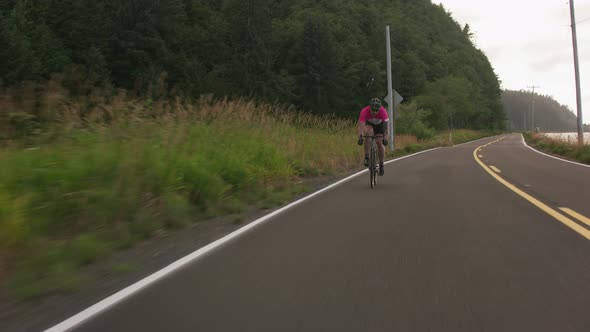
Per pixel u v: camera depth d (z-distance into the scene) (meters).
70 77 7.99
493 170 14.80
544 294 3.64
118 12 52.78
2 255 4.69
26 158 6.05
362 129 10.70
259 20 67.25
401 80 92.00
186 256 5.10
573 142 25.67
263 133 13.45
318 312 3.35
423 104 70.25
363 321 3.17
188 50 67.38
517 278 4.05
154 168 7.28
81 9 54.22
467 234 5.79
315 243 5.52
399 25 107.06
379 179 12.76
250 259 4.89
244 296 3.74
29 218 5.19
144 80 46.06
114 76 51.50
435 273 4.23
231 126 12.07
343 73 82.62
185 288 3.99
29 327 3.25
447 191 9.91
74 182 5.93
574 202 8.22
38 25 49.03
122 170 6.66
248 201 9.12
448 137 50.62
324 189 10.83
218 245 5.57
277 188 10.68
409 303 3.49
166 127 9.34
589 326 3.04
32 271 4.46
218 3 88.69
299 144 15.04
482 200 8.56
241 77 64.56
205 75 59.78
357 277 4.16
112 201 6.20
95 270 4.68
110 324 3.23
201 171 8.14
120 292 3.93
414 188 10.55
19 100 7.02
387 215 7.23
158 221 6.69
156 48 53.72
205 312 3.41
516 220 6.64
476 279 4.04
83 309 3.56
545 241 5.39
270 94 64.69
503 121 153.12
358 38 97.62
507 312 3.29
